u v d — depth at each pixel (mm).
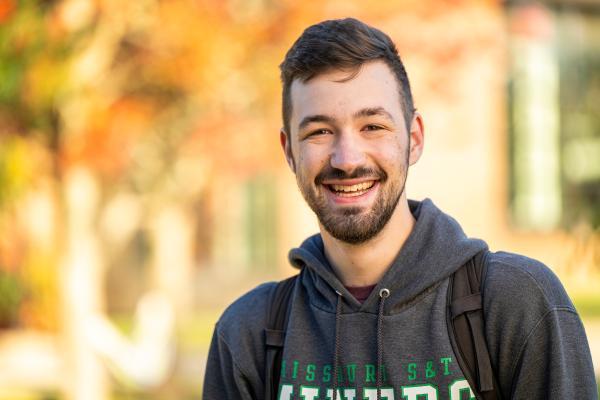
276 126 7934
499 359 2604
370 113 2645
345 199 2668
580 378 2580
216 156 8227
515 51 16328
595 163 17375
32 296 9320
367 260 2771
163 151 8469
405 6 7387
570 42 17719
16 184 6863
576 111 16906
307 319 2850
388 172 2668
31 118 6684
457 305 2635
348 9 7211
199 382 10234
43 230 8500
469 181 18281
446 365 2602
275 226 18938
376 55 2684
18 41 6199
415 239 2742
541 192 18312
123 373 8805
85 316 7578
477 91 17594
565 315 2596
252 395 2920
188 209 9664
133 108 7668
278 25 7215
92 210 7656
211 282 19359
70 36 6602
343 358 2736
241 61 7414
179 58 7289
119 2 6891
